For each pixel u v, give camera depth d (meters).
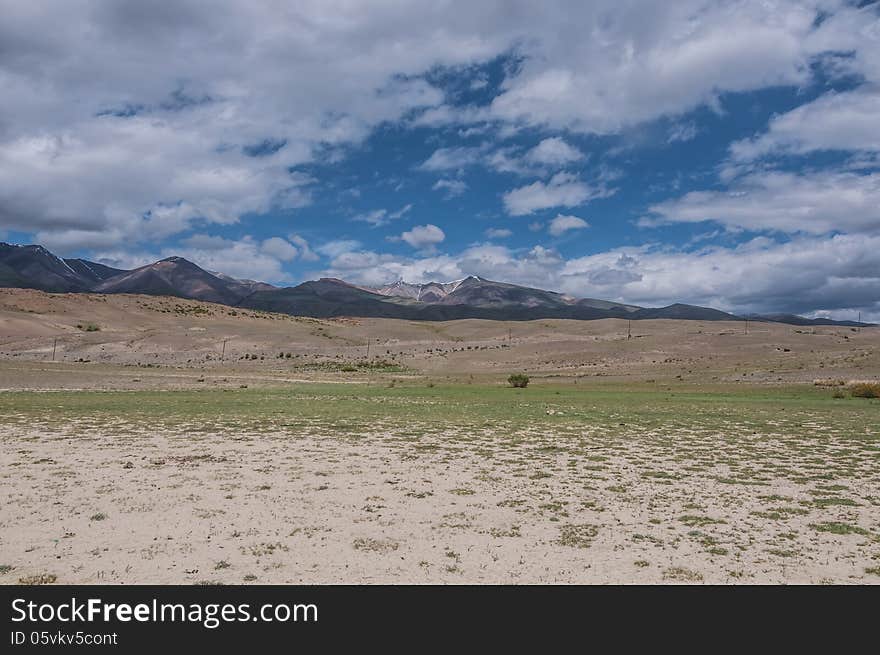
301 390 71.81
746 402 54.22
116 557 11.61
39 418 36.53
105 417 37.69
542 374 117.06
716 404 51.88
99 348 160.50
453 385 87.31
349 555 11.88
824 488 18.06
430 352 163.38
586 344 159.25
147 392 64.31
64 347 159.38
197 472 20.03
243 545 12.40
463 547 12.39
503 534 13.27
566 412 44.31
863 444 27.48
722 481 19.11
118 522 13.91
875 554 12.02
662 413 43.53
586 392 69.56
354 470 20.66
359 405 50.09
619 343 158.62
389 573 11.02
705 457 23.92
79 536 12.83
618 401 55.94
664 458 23.64
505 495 17.03
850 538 13.07
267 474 19.83
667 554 12.02
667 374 105.19
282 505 15.67
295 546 12.36
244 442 27.41
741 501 16.39
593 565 11.43
